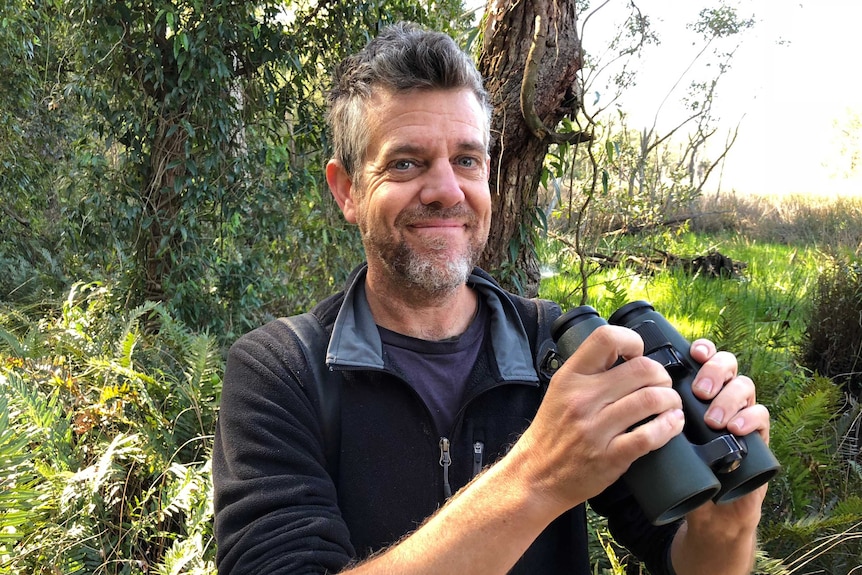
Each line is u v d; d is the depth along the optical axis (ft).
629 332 2.81
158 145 15.15
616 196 30.91
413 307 4.17
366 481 3.80
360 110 4.05
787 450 9.12
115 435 9.37
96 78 15.10
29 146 24.20
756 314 18.07
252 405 3.77
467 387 4.04
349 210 4.51
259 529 3.37
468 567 2.78
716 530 3.54
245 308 16.21
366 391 3.92
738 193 60.64
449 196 3.89
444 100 3.94
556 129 10.59
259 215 16.08
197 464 9.07
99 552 7.59
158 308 12.42
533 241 11.21
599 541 7.56
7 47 22.47
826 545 8.07
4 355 11.76
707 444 2.94
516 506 2.79
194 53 13.97
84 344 11.53
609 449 2.66
